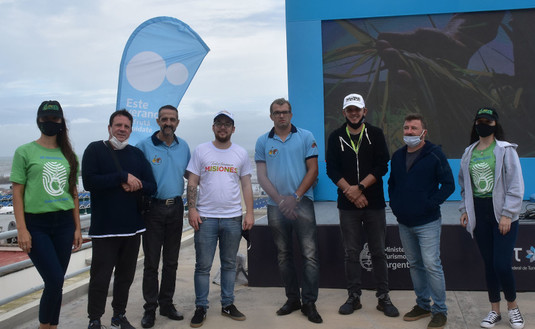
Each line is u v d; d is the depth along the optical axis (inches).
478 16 209.6
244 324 130.0
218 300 156.0
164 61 219.9
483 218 121.3
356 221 134.9
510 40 207.6
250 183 137.3
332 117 219.5
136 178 118.9
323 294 155.9
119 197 118.0
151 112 219.0
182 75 221.9
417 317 129.4
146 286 131.3
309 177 131.7
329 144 138.3
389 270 158.1
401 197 125.4
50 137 110.1
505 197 117.3
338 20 218.8
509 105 208.1
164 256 135.7
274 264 166.1
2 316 132.7
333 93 219.5
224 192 131.6
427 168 122.6
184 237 285.6
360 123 133.5
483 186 120.4
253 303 149.1
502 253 118.0
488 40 209.2
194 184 133.0
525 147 206.8
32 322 138.1
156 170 130.7
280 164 132.0
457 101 212.1
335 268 161.5
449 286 154.5
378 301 138.7
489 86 209.5
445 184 121.3
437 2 210.4
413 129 123.6
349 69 218.4
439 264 122.6
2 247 399.5
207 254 131.1
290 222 135.0
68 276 174.7
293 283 138.3
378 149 132.1
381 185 134.3
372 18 216.4
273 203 135.3
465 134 211.8
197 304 131.0
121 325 124.8
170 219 132.4
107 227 116.6
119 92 216.4
